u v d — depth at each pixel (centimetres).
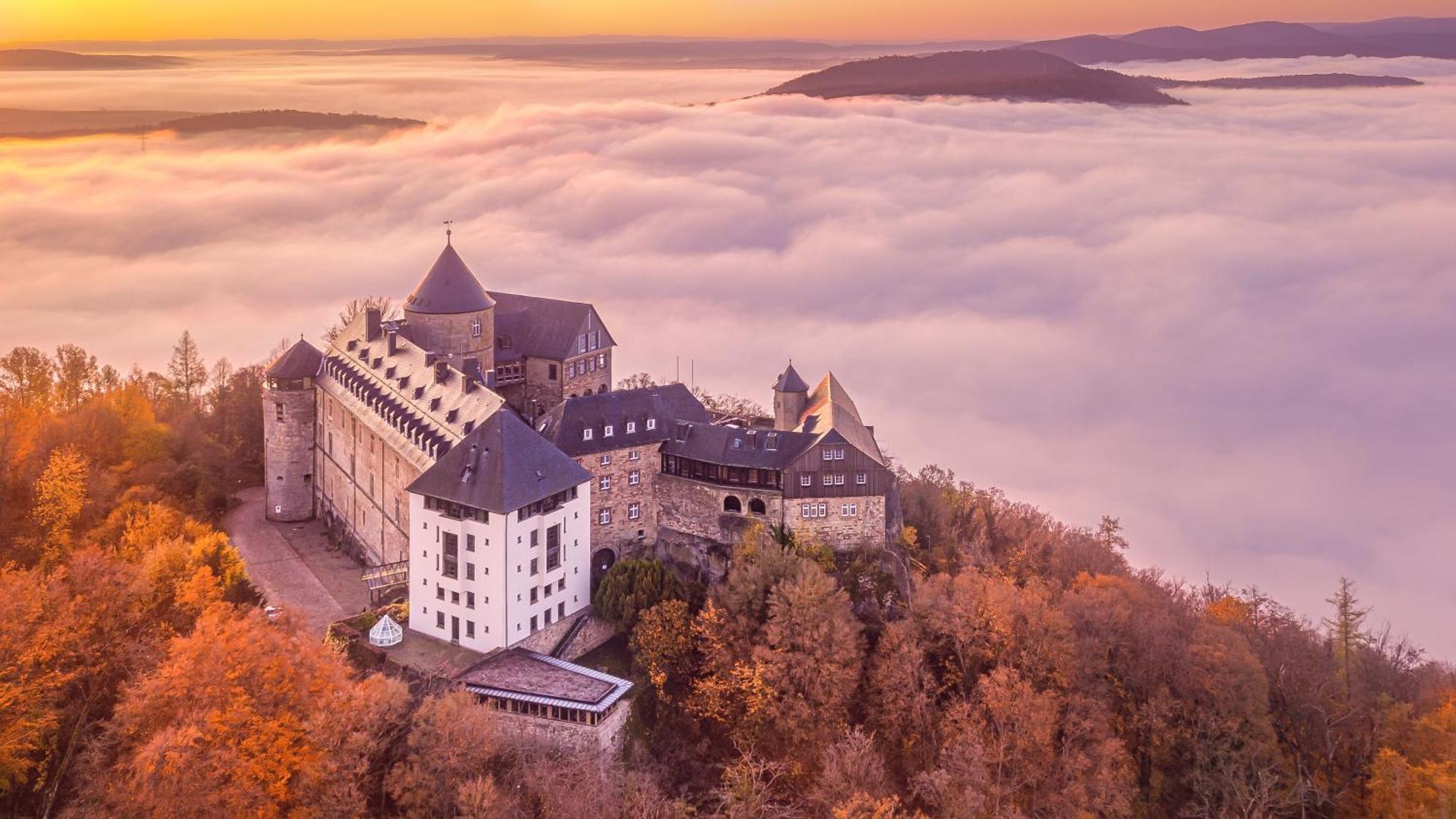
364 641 11450
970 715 10875
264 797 8369
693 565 13275
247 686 8831
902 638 11412
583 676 10862
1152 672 11775
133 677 9294
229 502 16038
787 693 10988
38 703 8906
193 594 10388
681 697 11462
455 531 11362
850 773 9938
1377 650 13062
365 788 9138
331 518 15062
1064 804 10194
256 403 17962
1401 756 10812
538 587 11581
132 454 15375
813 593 11106
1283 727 11906
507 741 10012
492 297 17575
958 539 14862
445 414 12450
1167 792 11325
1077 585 13488
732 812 9756
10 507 12744
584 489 12138
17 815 8612
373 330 15200
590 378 17025
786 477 12850
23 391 17725
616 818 9269
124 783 8231
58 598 9506
